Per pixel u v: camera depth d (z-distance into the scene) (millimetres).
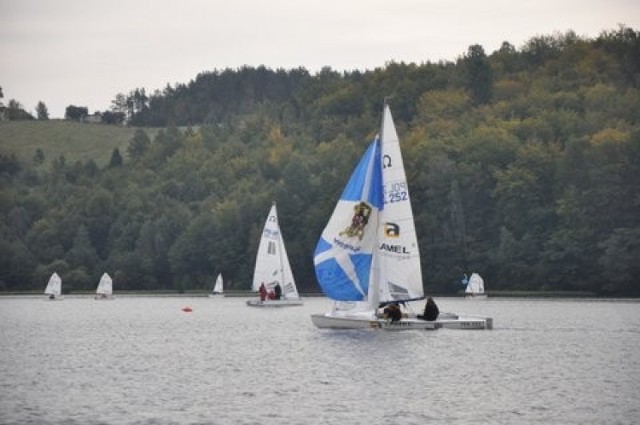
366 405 110188
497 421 102000
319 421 102125
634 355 153000
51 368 143250
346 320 188625
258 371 137125
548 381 126188
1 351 169375
